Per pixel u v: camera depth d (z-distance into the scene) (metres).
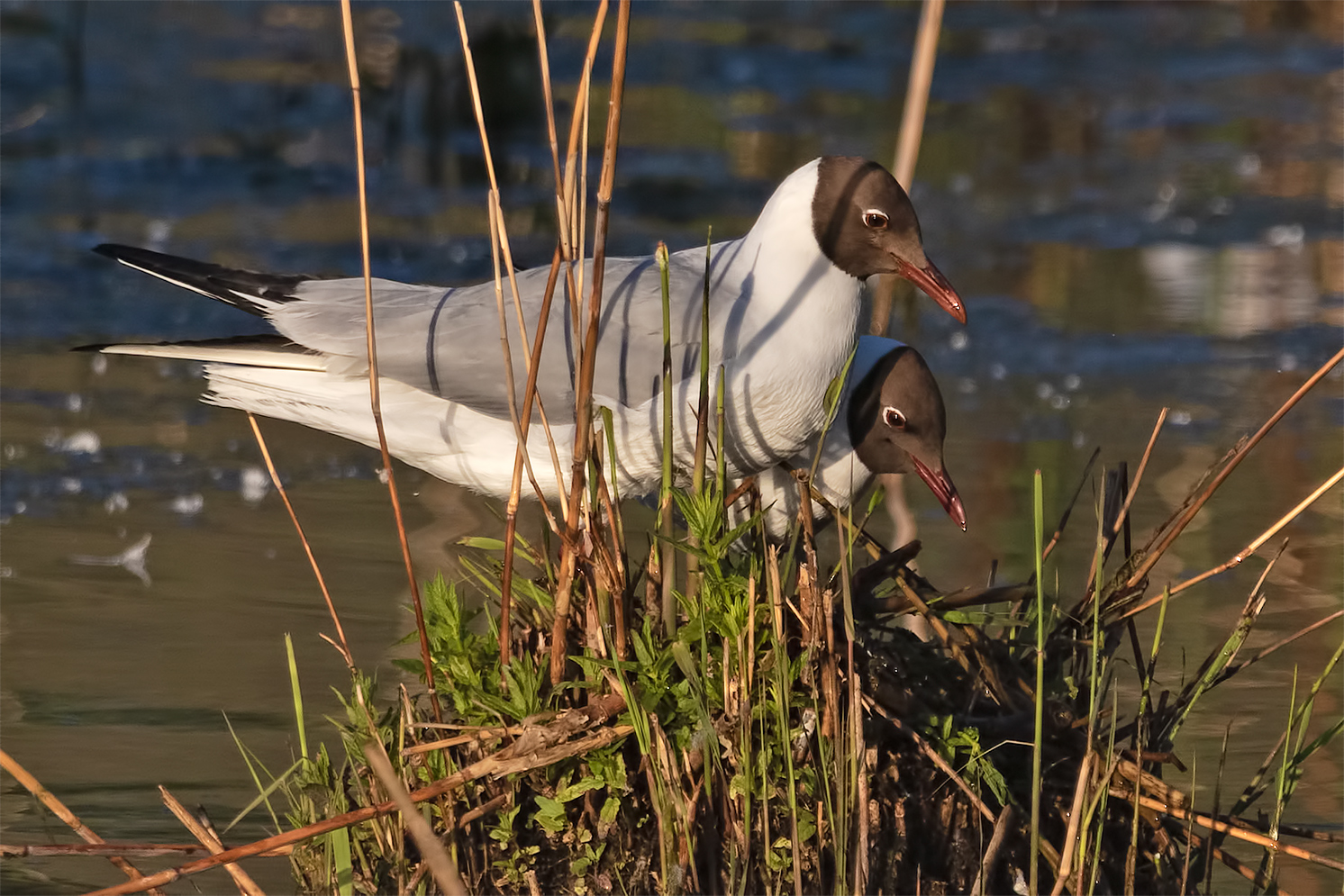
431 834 6.57
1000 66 28.19
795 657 8.27
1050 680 8.88
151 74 24.98
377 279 9.94
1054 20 31.28
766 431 9.40
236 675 10.37
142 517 13.11
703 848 8.06
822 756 7.90
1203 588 12.12
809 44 28.70
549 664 8.38
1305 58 29.58
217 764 9.43
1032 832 7.59
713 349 9.26
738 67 27.03
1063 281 19.45
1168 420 15.76
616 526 8.40
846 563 8.00
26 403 15.54
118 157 21.94
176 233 19.25
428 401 9.57
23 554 12.27
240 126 23.22
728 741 8.09
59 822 8.90
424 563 12.03
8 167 21.33
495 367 9.41
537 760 7.85
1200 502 8.90
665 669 8.12
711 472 9.45
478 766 7.82
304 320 9.69
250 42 26.52
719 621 8.14
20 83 24.30
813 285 9.30
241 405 9.82
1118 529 9.38
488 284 9.73
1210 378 16.92
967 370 17.00
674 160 22.39
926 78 8.62
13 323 17.16
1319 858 8.27
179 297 18.09
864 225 9.18
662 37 28.36
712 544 8.17
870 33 29.66
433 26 25.88
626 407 9.30
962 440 15.06
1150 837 8.67
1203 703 10.45
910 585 8.86
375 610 11.30
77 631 10.97
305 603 11.41
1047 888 8.41
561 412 9.38
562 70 25.34
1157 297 19.11
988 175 23.06
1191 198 22.45
